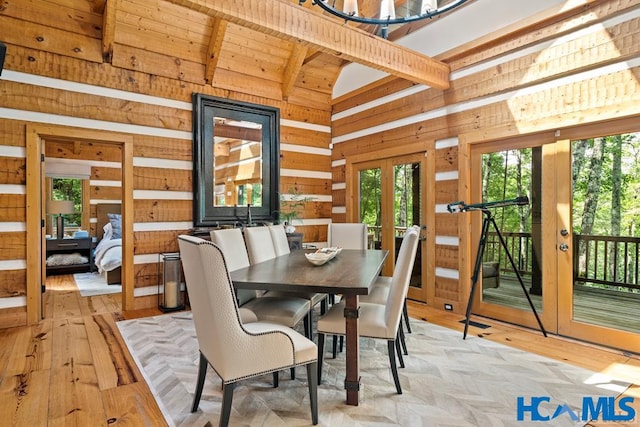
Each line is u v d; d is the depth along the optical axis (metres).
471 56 3.70
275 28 2.70
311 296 2.81
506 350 2.83
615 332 2.84
